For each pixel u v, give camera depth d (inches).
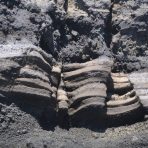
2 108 99.6
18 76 101.9
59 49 119.6
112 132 105.6
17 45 108.0
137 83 113.1
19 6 117.7
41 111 104.2
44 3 121.5
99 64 111.7
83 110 106.0
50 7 120.7
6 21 113.0
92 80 109.0
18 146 94.7
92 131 105.6
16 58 102.1
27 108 102.9
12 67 101.0
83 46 121.0
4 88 100.6
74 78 111.3
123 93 113.3
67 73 113.0
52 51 117.3
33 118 102.7
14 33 112.9
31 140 95.3
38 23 116.3
